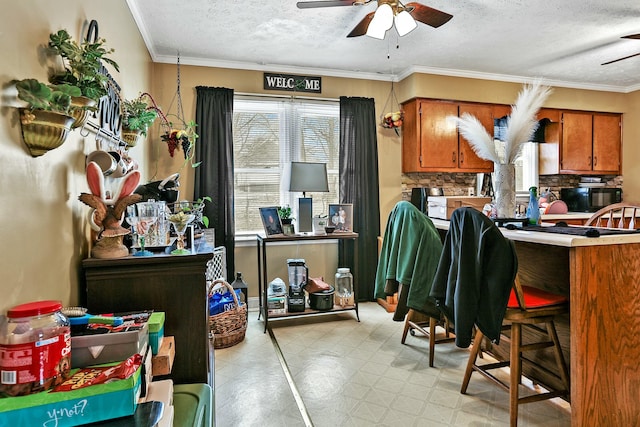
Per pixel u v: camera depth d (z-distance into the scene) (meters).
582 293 1.75
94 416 0.83
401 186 4.41
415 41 3.43
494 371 2.46
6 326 0.82
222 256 3.47
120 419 0.85
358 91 4.27
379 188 4.32
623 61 3.98
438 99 4.20
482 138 2.49
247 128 3.96
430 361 2.53
